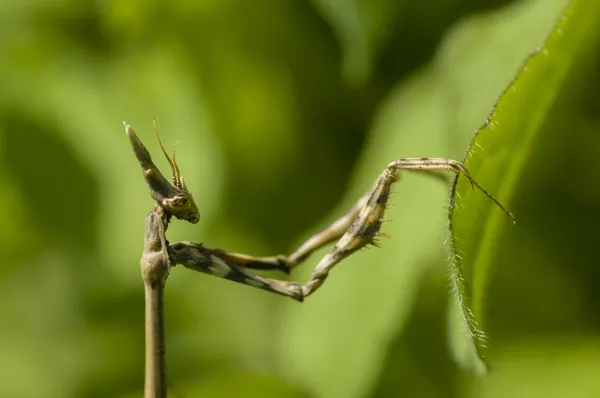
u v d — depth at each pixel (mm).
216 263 177
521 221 198
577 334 198
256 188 216
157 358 174
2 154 221
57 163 221
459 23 195
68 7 218
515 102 167
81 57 220
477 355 171
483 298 175
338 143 215
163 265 173
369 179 197
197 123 213
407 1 199
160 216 174
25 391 227
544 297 198
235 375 214
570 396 194
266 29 214
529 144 168
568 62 167
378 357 193
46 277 227
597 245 198
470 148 167
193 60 216
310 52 213
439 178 176
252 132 215
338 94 212
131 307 225
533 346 198
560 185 197
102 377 225
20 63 221
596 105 191
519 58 187
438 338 198
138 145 172
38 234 225
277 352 219
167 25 216
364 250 196
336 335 197
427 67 199
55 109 219
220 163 212
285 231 216
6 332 229
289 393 211
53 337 228
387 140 197
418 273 193
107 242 218
